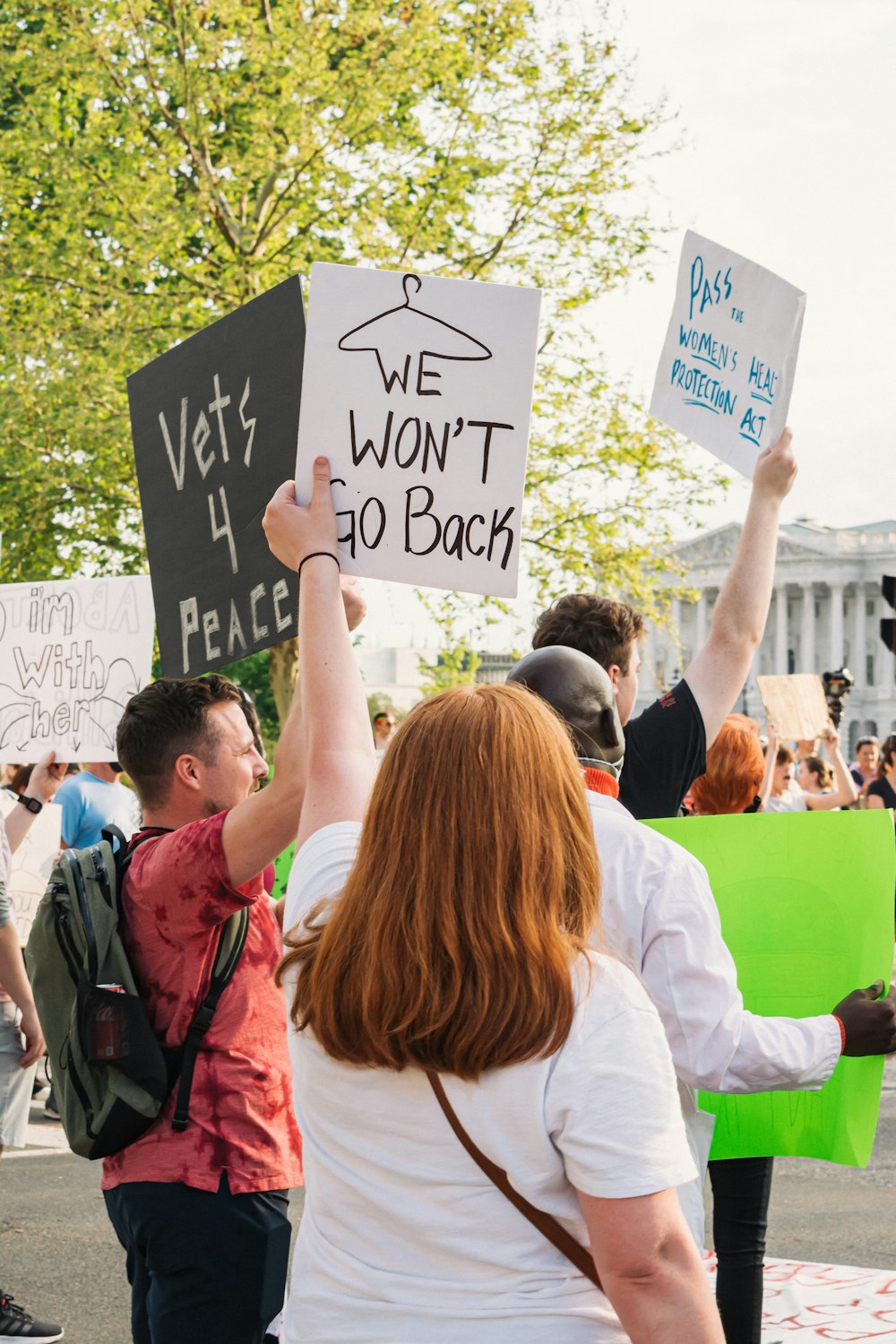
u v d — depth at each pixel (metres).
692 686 2.71
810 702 9.50
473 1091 1.33
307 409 2.07
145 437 2.66
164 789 2.65
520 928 1.32
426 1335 1.34
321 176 16.16
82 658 4.89
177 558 2.59
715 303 2.94
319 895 1.58
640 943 1.90
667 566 18.47
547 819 1.38
